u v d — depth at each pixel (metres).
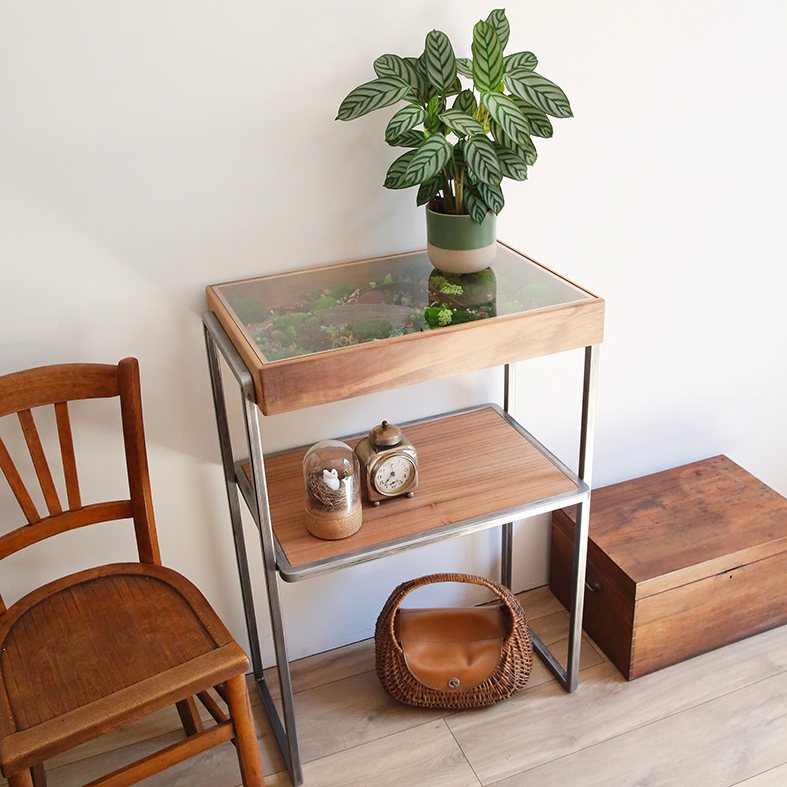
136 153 1.53
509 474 1.78
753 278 2.21
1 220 1.49
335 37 1.58
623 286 2.06
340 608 2.11
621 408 2.23
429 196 1.63
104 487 1.79
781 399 2.44
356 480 1.58
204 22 1.49
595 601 2.06
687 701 1.92
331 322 1.49
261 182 1.64
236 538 1.88
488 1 1.66
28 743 1.27
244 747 1.49
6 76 1.40
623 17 1.77
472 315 1.51
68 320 1.61
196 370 1.75
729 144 2.00
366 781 1.76
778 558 2.01
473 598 2.27
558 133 1.82
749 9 1.87
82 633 1.49
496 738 1.85
